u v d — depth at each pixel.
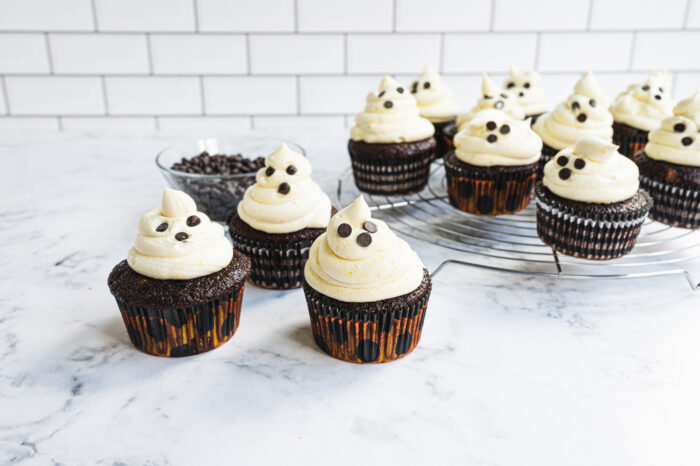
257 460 0.37
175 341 0.43
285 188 0.48
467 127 0.58
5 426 0.39
